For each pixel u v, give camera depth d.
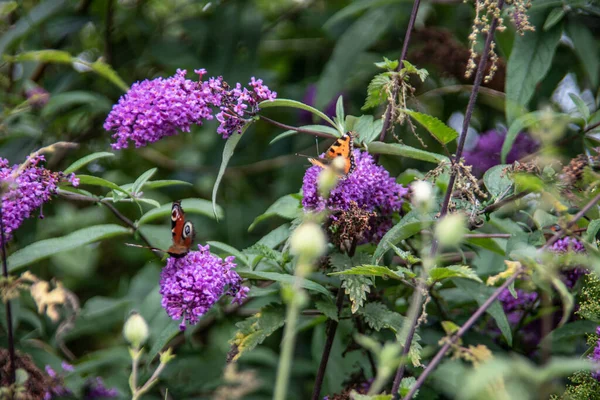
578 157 1.34
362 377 1.45
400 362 1.23
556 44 1.50
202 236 1.75
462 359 1.44
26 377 1.35
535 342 1.48
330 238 1.38
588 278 1.38
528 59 1.49
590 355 1.34
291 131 1.43
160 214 1.47
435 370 1.43
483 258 1.51
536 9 1.50
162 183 1.45
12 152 1.64
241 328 1.38
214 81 1.39
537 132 1.38
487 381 1.20
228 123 1.39
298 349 1.65
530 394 1.25
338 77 1.65
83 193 1.44
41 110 1.65
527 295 1.47
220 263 1.36
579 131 1.47
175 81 1.39
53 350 1.54
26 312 1.54
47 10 1.67
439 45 1.66
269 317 1.38
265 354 1.62
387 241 1.35
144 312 1.51
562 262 1.29
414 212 1.35
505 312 1.47
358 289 1.35
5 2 1.74
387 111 1.40
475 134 1.71
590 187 1.32
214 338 1.61
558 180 1.35
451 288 1.50
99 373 1.54
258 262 1.43
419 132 1.71
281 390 1.20
